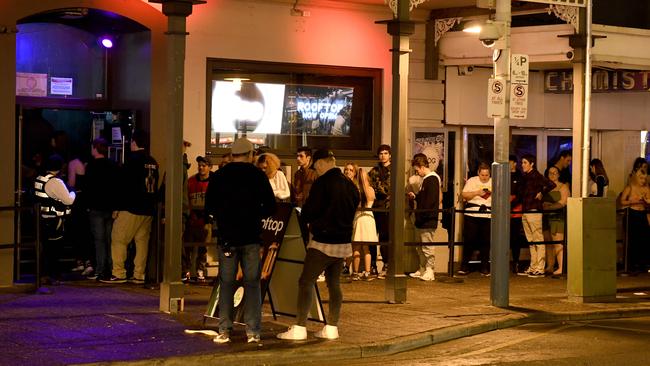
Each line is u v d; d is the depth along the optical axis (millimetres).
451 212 17062
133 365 9711
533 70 20281
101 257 15242
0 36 14156
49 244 15031
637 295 15938
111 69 16781
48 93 16234
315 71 17734
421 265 17547
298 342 11047
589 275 14977
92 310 12688
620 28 17406
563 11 17016
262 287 11852
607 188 19875
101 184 15016
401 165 14227
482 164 18047
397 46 14188
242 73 17062
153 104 15875
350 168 16609
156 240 14969
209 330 11453
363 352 10930
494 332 12781
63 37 16328
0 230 14125
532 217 18016
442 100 19109
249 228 10789
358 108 18281
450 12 18578
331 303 11312
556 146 20859
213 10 16625
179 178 12680
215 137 16828
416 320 12797
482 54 18406
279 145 17516
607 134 21734
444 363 10539
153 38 15828
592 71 18969
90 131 16891
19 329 11344
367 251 16641
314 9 17594
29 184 16016
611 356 10961
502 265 14211
